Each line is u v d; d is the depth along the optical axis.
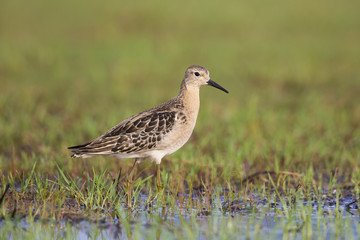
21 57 24.97
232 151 12.95
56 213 9.39
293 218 9.39
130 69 23.34
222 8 35.84
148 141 10.70
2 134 14.53
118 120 15.60
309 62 24.88
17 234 8.62
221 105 18.47
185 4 36.03
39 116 16.39
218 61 25.12
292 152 13.33
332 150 13.84
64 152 12.70
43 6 35.91
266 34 31.52
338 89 21.00
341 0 38.44
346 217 9.36
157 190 10.45
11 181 10.32
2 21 32.62
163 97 19.38
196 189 11.27
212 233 8.73
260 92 20.44
